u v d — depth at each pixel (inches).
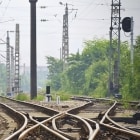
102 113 1685.5
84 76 6722.4
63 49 6702.8
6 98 3821.4
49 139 1029.8
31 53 3821.4
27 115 1641.2
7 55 6865.2
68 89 6845.5
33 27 3833.7
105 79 5172.2
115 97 3378.4
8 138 928.9
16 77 6092.5
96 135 998.4
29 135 1083.3
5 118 1721.2
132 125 1465.3
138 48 3969.0
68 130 1235.2
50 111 1895.9
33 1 3823.8
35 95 3779.5
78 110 2055.9
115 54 5221.5
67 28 6545.3
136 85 3166.8
